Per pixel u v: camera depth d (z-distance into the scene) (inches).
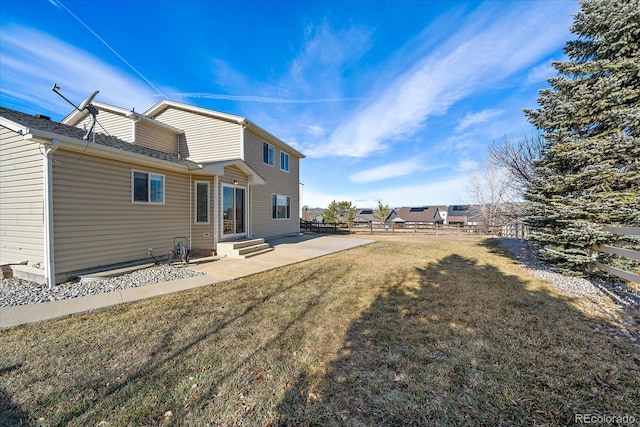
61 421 73.2
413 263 297.9
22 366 99.2
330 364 100.1
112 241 243.9
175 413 76.3
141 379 91.4
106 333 126.1
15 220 221.1
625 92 194.5
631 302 164.9
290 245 454.9
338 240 546.9
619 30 198.1
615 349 107.7
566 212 217.0
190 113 474.9
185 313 151.0
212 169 319.9
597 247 214.2
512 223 554.3
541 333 122.3
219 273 243.0
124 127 420.5
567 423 71.3
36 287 196.7
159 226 290.0
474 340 116.4
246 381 90.5
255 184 446.3
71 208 213.3
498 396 81.2
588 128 230.8
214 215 335.9
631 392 82.1
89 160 225.6
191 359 104.0
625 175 199.8
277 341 118.2
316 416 74.8
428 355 105.0
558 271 249.0
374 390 85.4
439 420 72.7
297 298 176.9
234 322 138.9
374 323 136.2
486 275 238.5
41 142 191.6
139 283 209.6
